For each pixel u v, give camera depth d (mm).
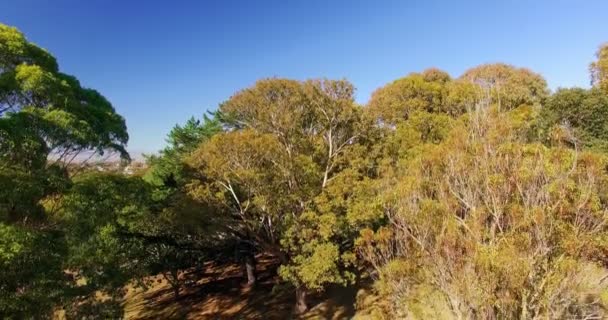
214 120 27406
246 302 22844
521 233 7000
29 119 9586
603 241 7191
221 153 16250
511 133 8531
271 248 18656
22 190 8570
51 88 10906
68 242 9602
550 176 7469
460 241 7551
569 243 6918
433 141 20281
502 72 31469
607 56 20625
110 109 14648
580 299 7777
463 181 8344
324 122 20703
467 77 32375
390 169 15070
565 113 18703
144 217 16234
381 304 12797
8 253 7512
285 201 16594
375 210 14234
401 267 9195
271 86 20047
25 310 8234
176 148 26578
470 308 7262
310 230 16219
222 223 18641
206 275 29234
